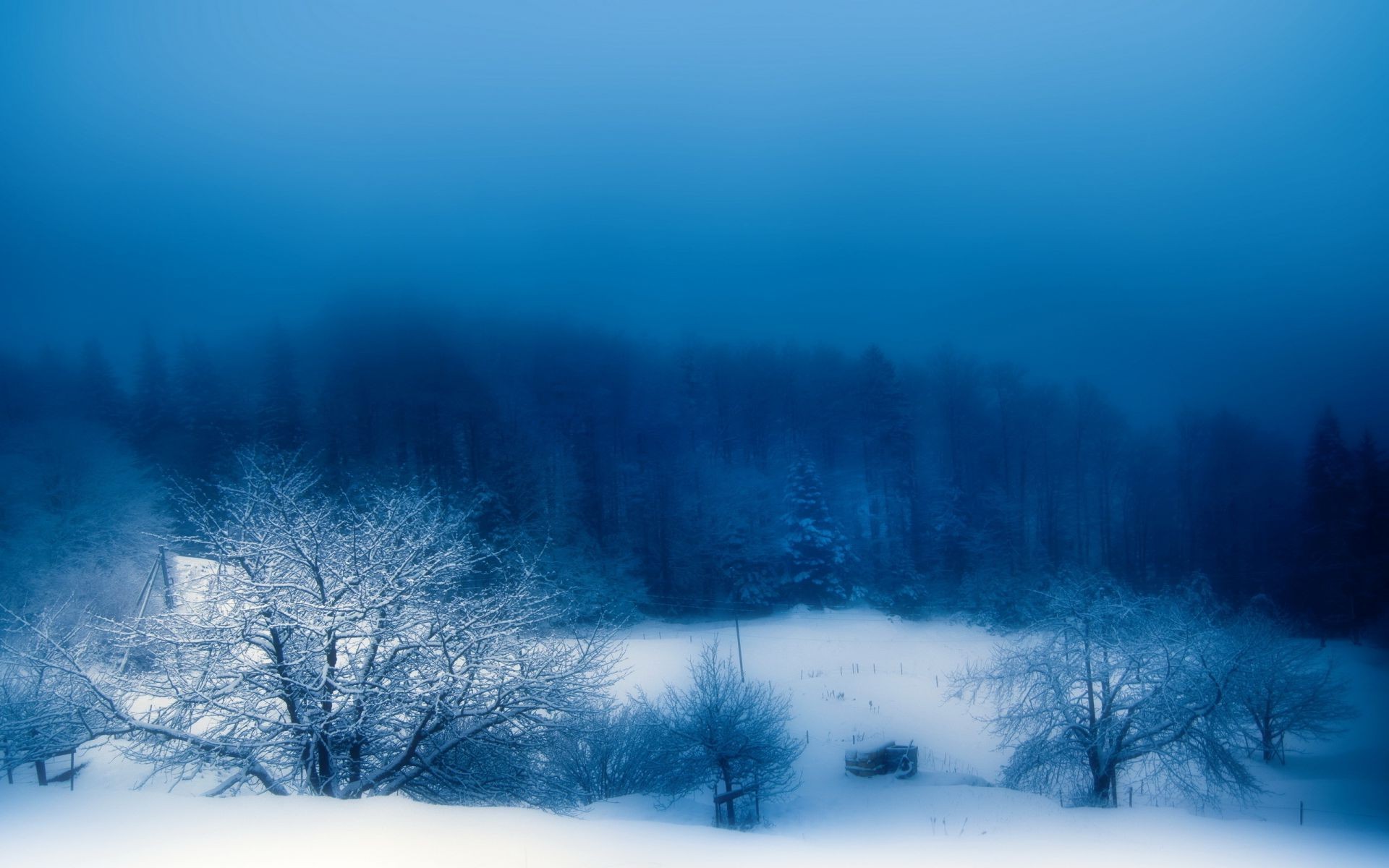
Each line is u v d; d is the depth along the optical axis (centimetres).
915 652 3347
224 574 1329
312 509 1437
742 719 1912
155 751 1224
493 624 1298
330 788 1217
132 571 3197
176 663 1243
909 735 2425
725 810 1741
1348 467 3638
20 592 3059
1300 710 2200
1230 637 1981
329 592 1319
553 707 1293
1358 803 1725
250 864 687
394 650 1268
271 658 1276
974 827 1388
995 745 2355
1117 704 1869
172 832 775
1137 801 1881
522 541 3450
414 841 764
